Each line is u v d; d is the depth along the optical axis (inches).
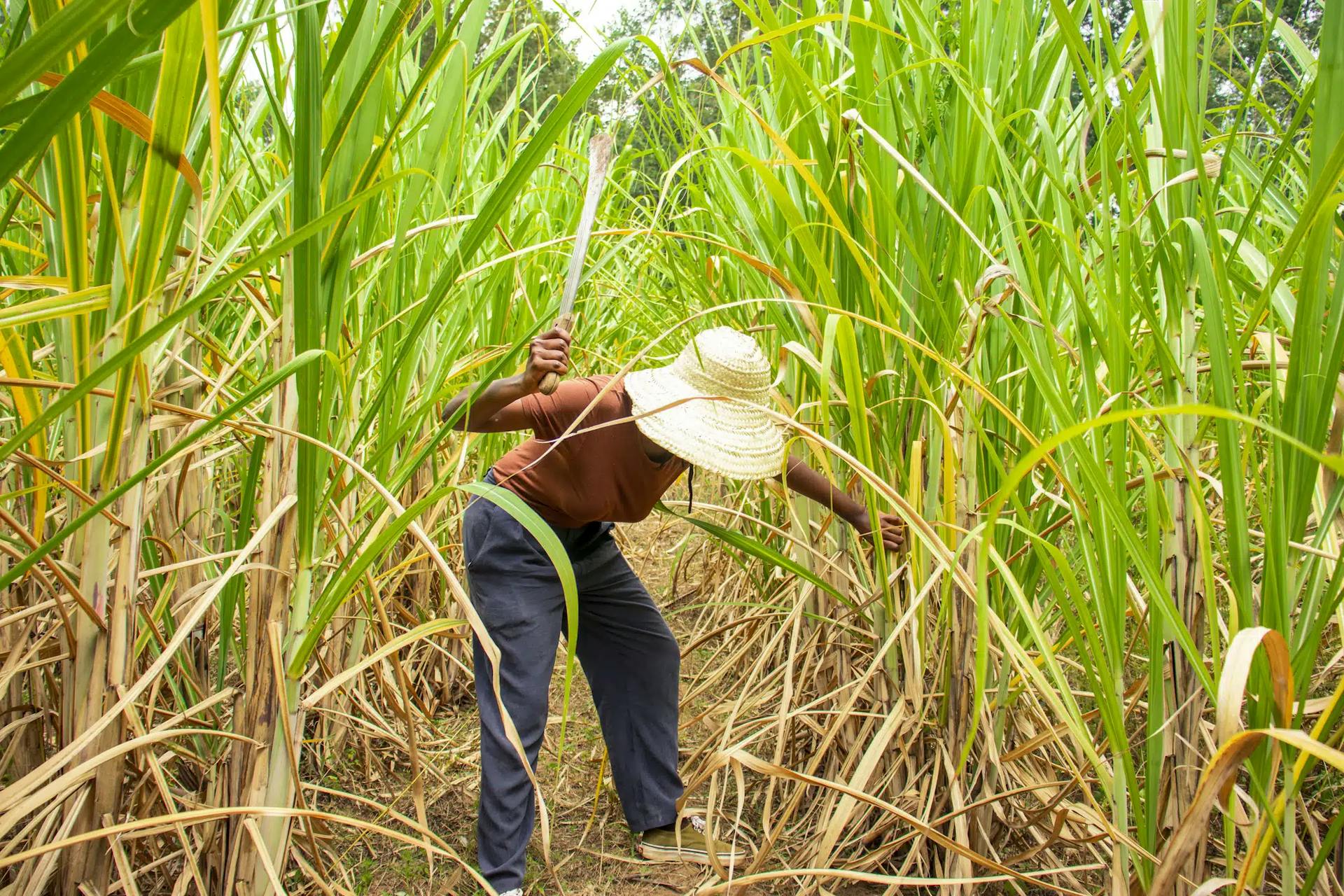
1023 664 47.9
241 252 66.1
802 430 47.4
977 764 69.1
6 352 39.2
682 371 72.6
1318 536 40.9
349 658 92.9
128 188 39.7
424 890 79.7
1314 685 73.8
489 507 80.0
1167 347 46.0
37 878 45.4
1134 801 47.2
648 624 85.7
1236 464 40.3
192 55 27.0
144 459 43.8
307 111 37.9
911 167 52.2
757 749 97.7
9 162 21.5
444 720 115.3
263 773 48.9
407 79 80.0
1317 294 35.9
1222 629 56.0
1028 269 49.6
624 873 84.3
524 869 79.7
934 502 68.5
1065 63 65.2
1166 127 43.2
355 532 83.0
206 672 71.9
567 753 107.0
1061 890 53.9
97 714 43.7
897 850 76.3
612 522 83.0
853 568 80.8
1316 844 56.2
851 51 62.9
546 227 113.2
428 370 97.2
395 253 46.7
